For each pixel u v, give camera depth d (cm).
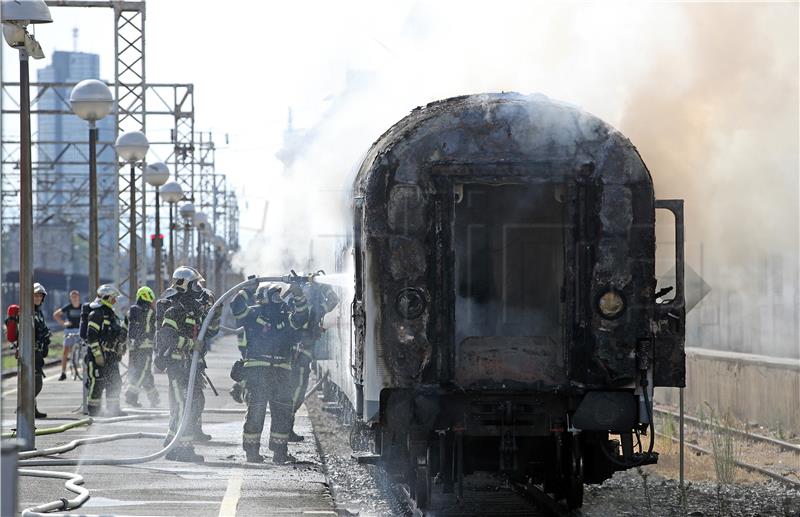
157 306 2941
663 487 2580
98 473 2552
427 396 2017
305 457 2895
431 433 2089
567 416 2064
